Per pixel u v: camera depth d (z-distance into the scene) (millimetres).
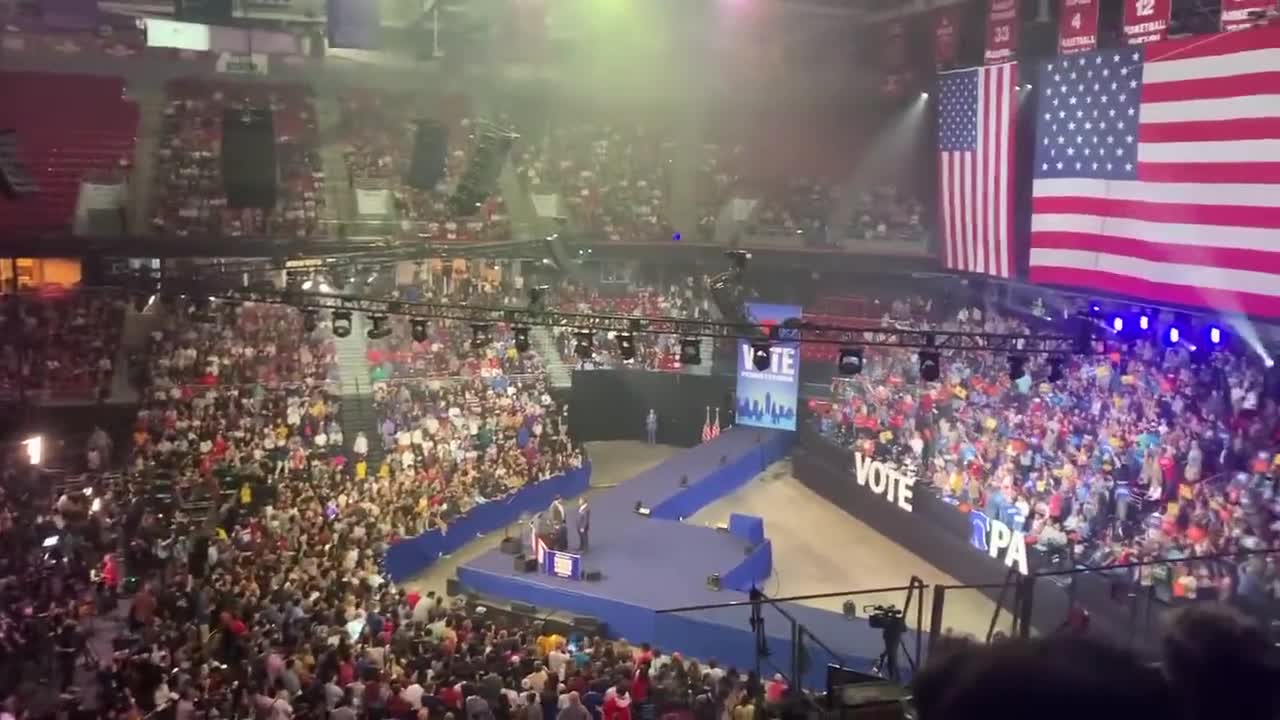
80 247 30906
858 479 33156
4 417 30000
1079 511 24359
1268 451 22531
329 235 38188
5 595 20188
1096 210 26578
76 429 31297
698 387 41156
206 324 34719
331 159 42188
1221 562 20609
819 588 27328
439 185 41438
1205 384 24984
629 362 41688
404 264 39375
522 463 33812
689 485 33344
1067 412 27891
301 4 41719
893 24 41062
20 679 17641
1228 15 22703
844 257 39531
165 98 42156
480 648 19000
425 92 45125
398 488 29516
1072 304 30688
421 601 22875
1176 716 1764
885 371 35344
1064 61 26906
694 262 41562
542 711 16422
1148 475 24234
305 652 18234
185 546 24141
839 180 43406
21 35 40719
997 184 29922
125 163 37562
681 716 15492
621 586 25156
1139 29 25344
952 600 25891
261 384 33188
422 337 25188
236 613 20188
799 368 38906
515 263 40875
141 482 27219
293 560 23828
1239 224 22703
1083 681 1765
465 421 34469
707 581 25453
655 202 43812
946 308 37656
